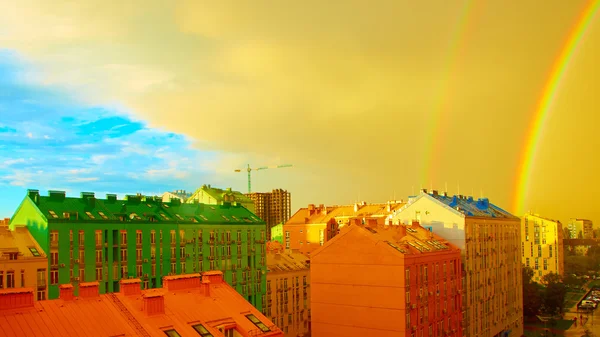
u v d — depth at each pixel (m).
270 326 73.38
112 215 120.31
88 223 113.44
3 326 56.47
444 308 121.62
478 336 139.38
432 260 117.19
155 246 126.38
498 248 159.25
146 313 65.50
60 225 108.44
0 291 58.97
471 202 165.50
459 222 134.50
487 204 171.88
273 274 155.38
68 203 116.12
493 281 152.88
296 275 163.88
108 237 117.12
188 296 73.88
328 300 113.81
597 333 178.00
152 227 126.19
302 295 165.62
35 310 60.41
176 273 129.88
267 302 151.88
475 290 138.88
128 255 120.62
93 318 62.28
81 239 112.00
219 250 141.62
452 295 125.88
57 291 106.19
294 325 161.25
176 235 131.25
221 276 81.88
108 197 125.50
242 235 148.50
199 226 137.25
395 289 105.62
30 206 111.31
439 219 137.25
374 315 107.81
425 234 128.38
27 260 101.12
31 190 112.12
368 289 108.94
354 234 111.56
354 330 109.88
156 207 134.12
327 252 114.81
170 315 67.50
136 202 130.88
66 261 108.56
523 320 197.12
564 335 177.25
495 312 153.25
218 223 142.12
